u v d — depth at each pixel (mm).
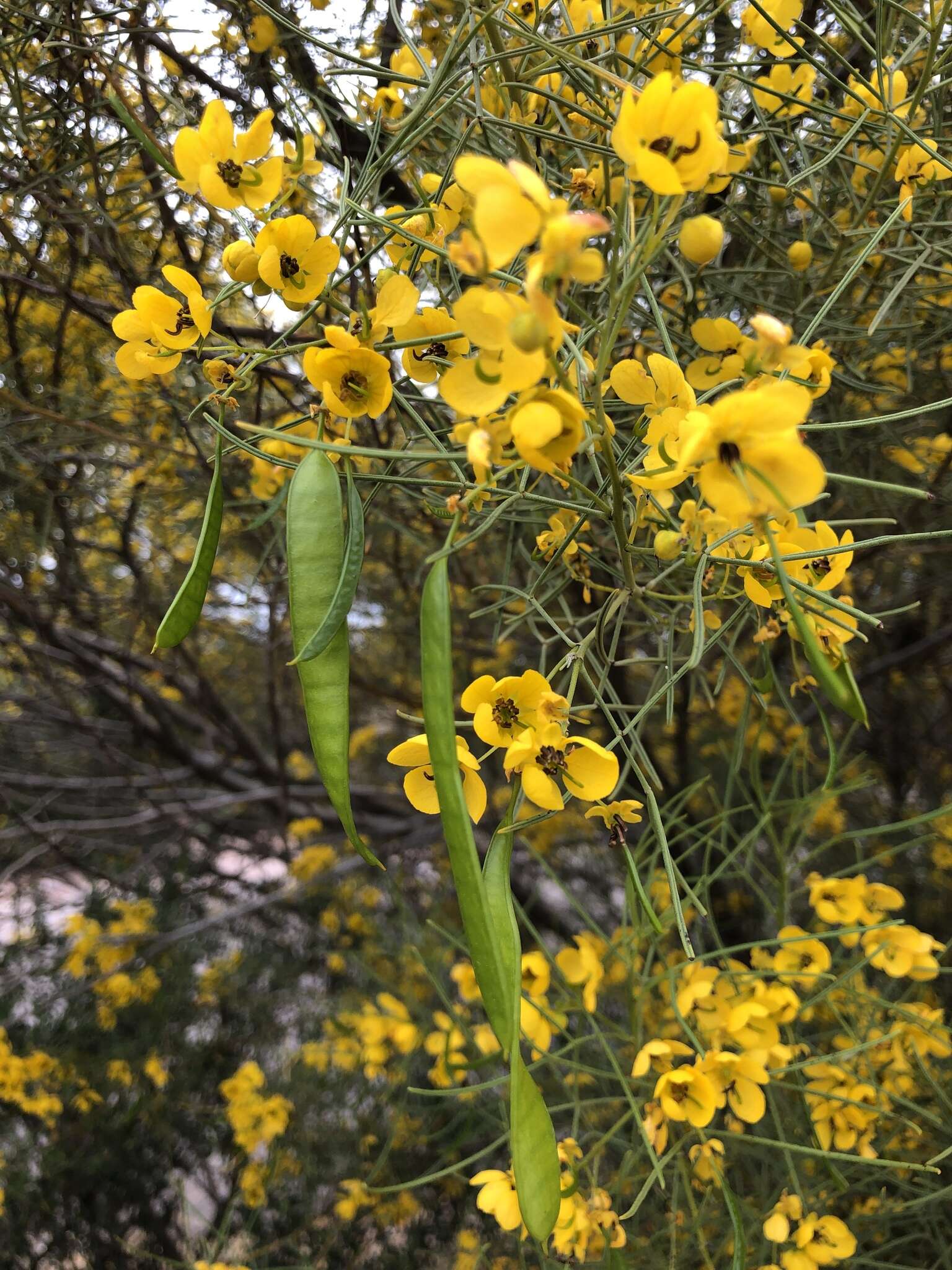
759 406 163
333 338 204
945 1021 570
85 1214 838
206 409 486
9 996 897
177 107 418
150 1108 820
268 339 441
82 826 944
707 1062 348
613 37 261
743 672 273
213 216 429
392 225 223
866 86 266
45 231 483
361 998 817
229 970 911
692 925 606
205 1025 923
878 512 543
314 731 198
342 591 194
